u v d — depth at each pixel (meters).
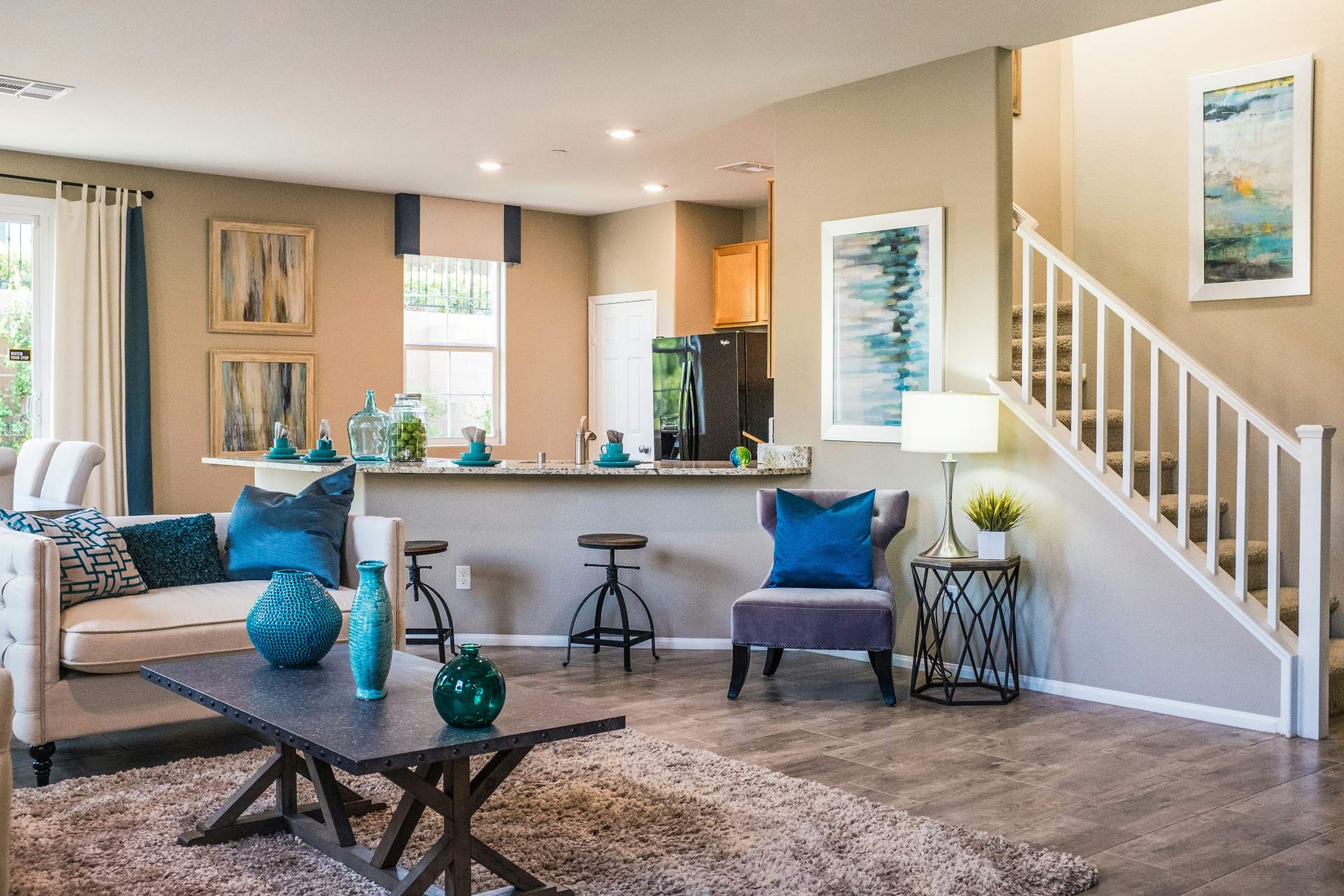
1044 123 6.34
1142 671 4.73
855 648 4.74
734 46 5.12
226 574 4.57
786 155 6.04
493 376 9.15
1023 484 5.11
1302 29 5.37
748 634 4.84
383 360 8.48
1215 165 5.66
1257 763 3.94
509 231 9.05
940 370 5.38
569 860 2.97
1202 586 4.55
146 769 3.72
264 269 7.94
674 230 8.83
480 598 6.09
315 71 5.48
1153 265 5.96
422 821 3.25
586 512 6.06
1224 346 5.67
